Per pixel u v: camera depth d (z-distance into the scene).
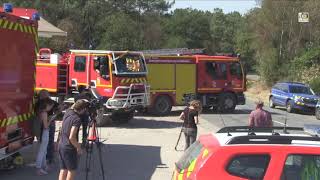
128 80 20.91
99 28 80.94
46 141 11.34
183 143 16.48
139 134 18.55
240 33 85.81
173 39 109.00
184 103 27.06
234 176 5.13
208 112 29.20
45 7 72.56
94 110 11.60
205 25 125.62
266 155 5.23
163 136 18.14
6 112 10.13
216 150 5.23
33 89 11.73
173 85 26.80
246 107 34.22
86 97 13.80
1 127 9.88
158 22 104.19
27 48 11.29
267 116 13.23
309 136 5.65
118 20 72.94
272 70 50.59
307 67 44.56
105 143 16.00
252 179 5.13
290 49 49.66
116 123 21.89
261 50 53.25
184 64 27.20
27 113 11.41
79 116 9.15
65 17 78.94
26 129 11.36
